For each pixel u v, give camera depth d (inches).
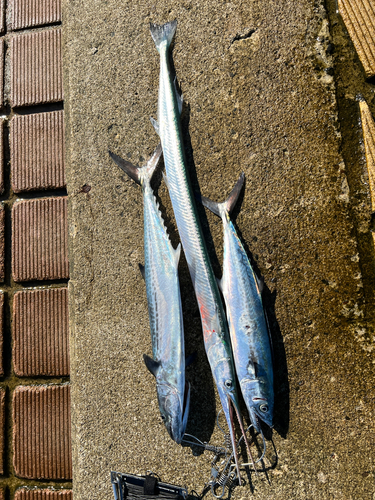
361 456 26.4
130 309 30.2
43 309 33.9
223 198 30.0
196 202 30.3
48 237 34.5
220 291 28.9
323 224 28.8
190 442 27.9
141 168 30.3
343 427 26.8
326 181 29.1
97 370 30.0
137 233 30.9
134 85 32.3
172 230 30.5
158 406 28.7
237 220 29.6
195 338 28.9
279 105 30.1
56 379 33.3
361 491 26.0
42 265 34.4
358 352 27.3
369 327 27.4
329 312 28.0
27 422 32.9
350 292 27.9
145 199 29.4
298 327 28.1
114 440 28.9
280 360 27.9
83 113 32.8
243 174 29.6
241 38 31.0
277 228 29.2
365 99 29.4
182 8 32.1
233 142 30.4
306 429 27.0
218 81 31.0
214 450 27.5
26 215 35.0
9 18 37.4
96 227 31.6
